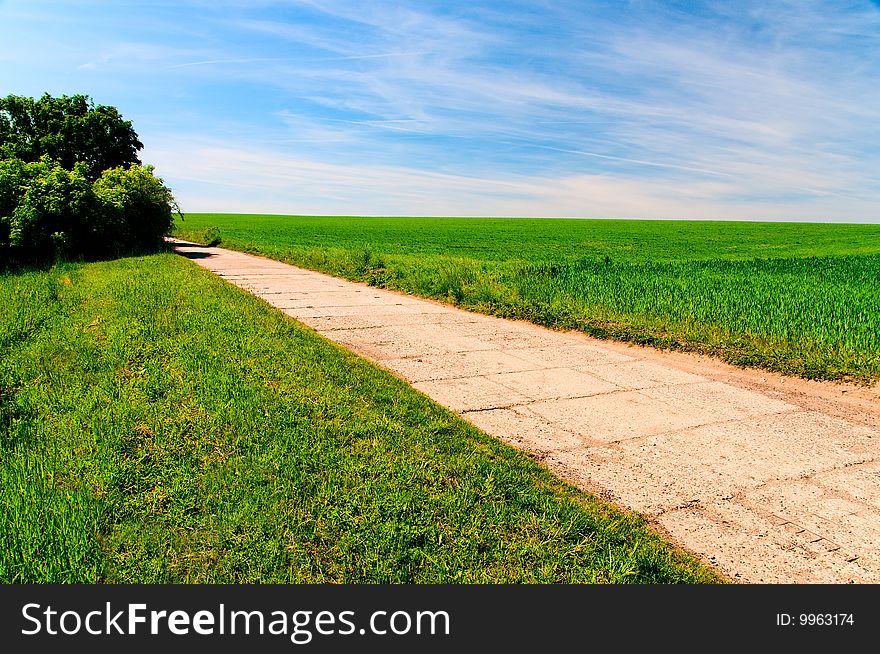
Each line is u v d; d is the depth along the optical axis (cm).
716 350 852
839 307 1055
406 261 2198
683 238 5738
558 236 6009
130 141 3086
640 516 391
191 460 414
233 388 557
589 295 1252
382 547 324
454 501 374
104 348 695
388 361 791
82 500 352
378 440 463
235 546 319
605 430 549
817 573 334
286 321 955
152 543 319
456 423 533
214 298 1089
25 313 920
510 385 694
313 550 321
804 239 5591
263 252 2786
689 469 465
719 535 371
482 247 4281
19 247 2034
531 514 367
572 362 818
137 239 2408
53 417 495
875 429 564
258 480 385
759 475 456
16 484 372
